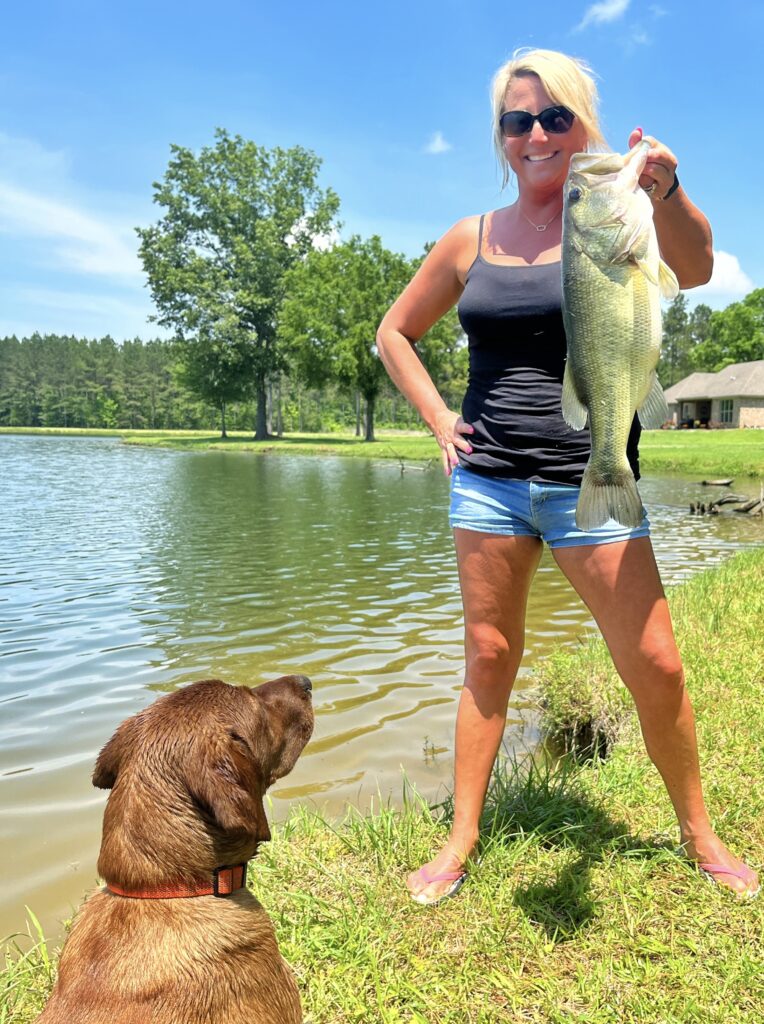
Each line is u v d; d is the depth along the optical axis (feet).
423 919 9.07
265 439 211.61
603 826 10.78
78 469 109.91
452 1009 7.68
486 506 9.80
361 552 40.27
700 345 274.16
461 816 10.02
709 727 13.15
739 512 55.01
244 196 195.11
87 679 21.06
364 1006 7.73
